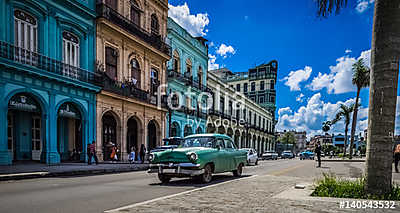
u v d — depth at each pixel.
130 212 4.39
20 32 14.19
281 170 14.55
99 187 7.66
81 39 17.83
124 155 20.47
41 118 15.77
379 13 5.52
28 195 6.29
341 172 12.91
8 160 13.28
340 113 40.12
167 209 4.58
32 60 14.48
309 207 4.58
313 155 42.69
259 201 5.20
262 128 59.03
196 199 5.47
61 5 16.39
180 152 8.18
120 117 20.38
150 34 24.33
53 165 14.23
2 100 12.90
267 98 63.47
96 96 18.41
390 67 5.36
